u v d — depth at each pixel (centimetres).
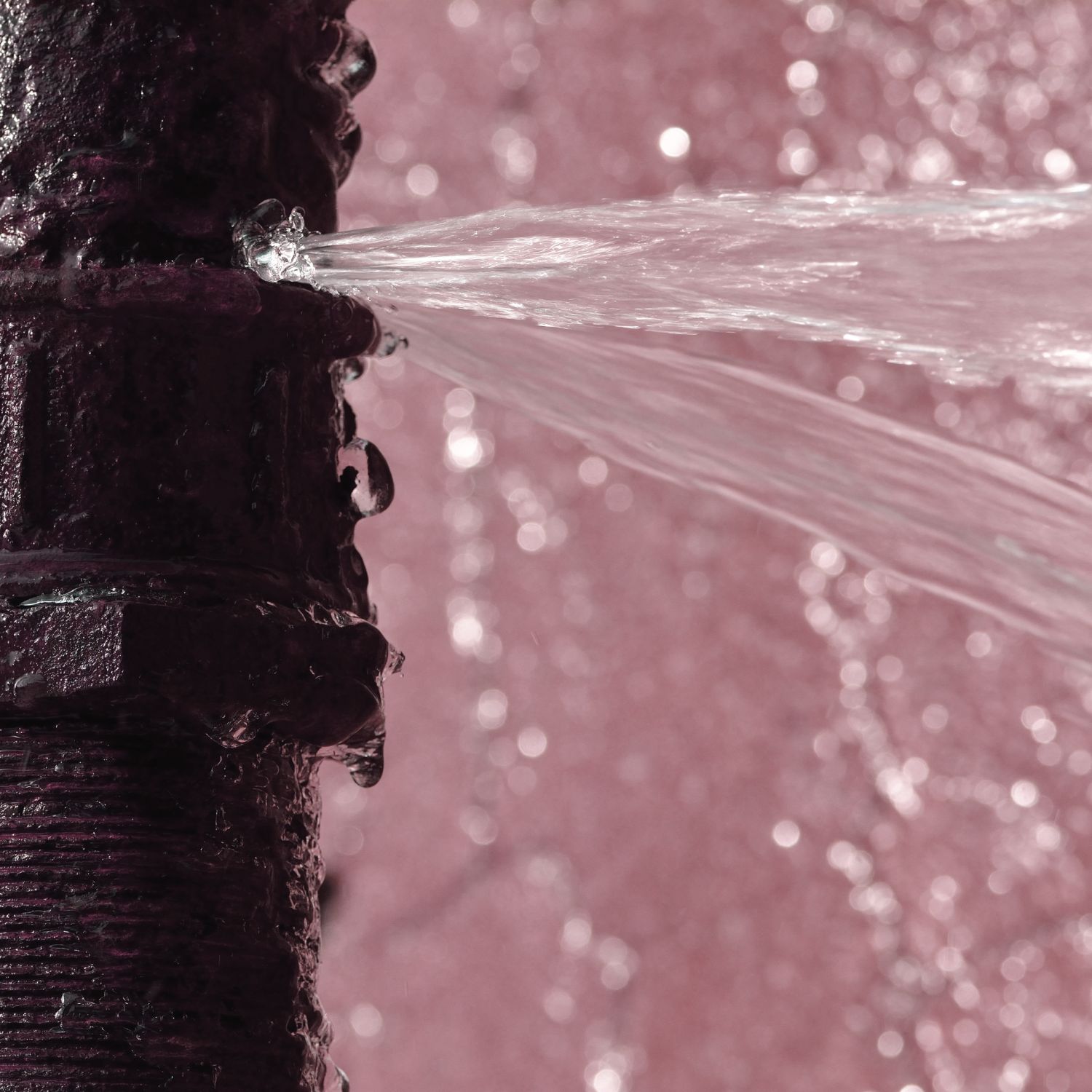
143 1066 81
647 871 152
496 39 163
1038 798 146
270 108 83
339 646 82
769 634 153
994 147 154
